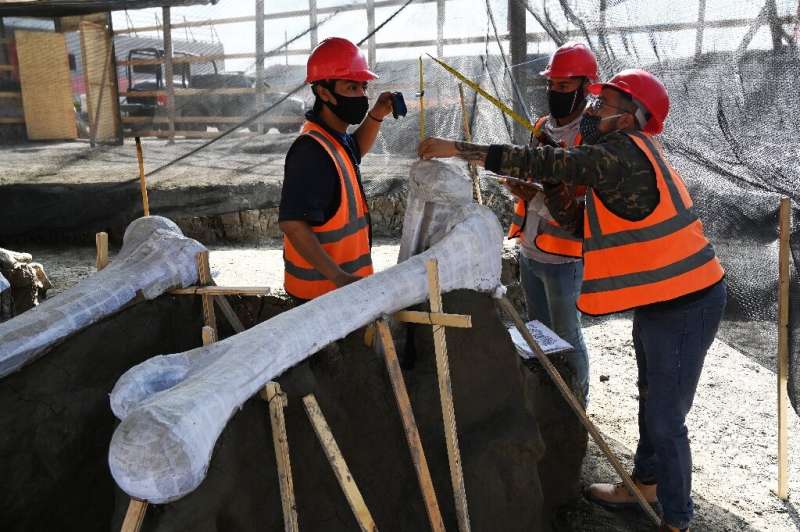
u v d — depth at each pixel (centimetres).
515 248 546
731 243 341
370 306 233
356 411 243
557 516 311
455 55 489
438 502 245
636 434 389
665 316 262
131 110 506
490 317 275
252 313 353
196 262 293
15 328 245
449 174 268
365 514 199
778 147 303
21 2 482
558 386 293
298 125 503
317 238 262
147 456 158
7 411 235
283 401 194
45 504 230
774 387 454
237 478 192
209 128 504
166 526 175
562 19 385
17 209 536
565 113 326
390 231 652
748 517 321
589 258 269
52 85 507
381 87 506
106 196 533
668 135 342
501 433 262
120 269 283
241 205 537
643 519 310
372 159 571
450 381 249
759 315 343
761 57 303
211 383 184
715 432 398
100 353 260
